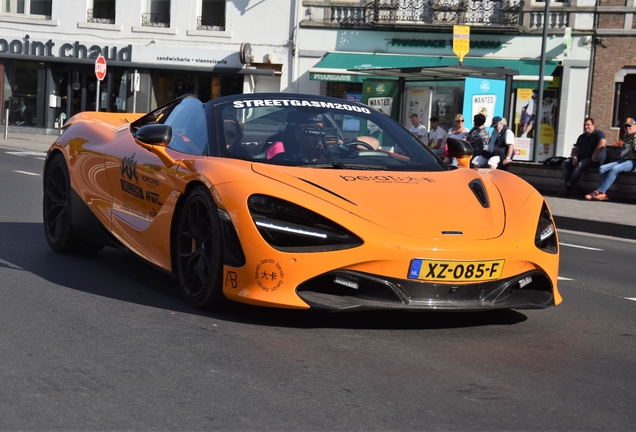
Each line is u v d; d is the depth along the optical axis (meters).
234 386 3.20
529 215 4.39
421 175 4.64
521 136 25.16
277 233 3.94
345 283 3.93
